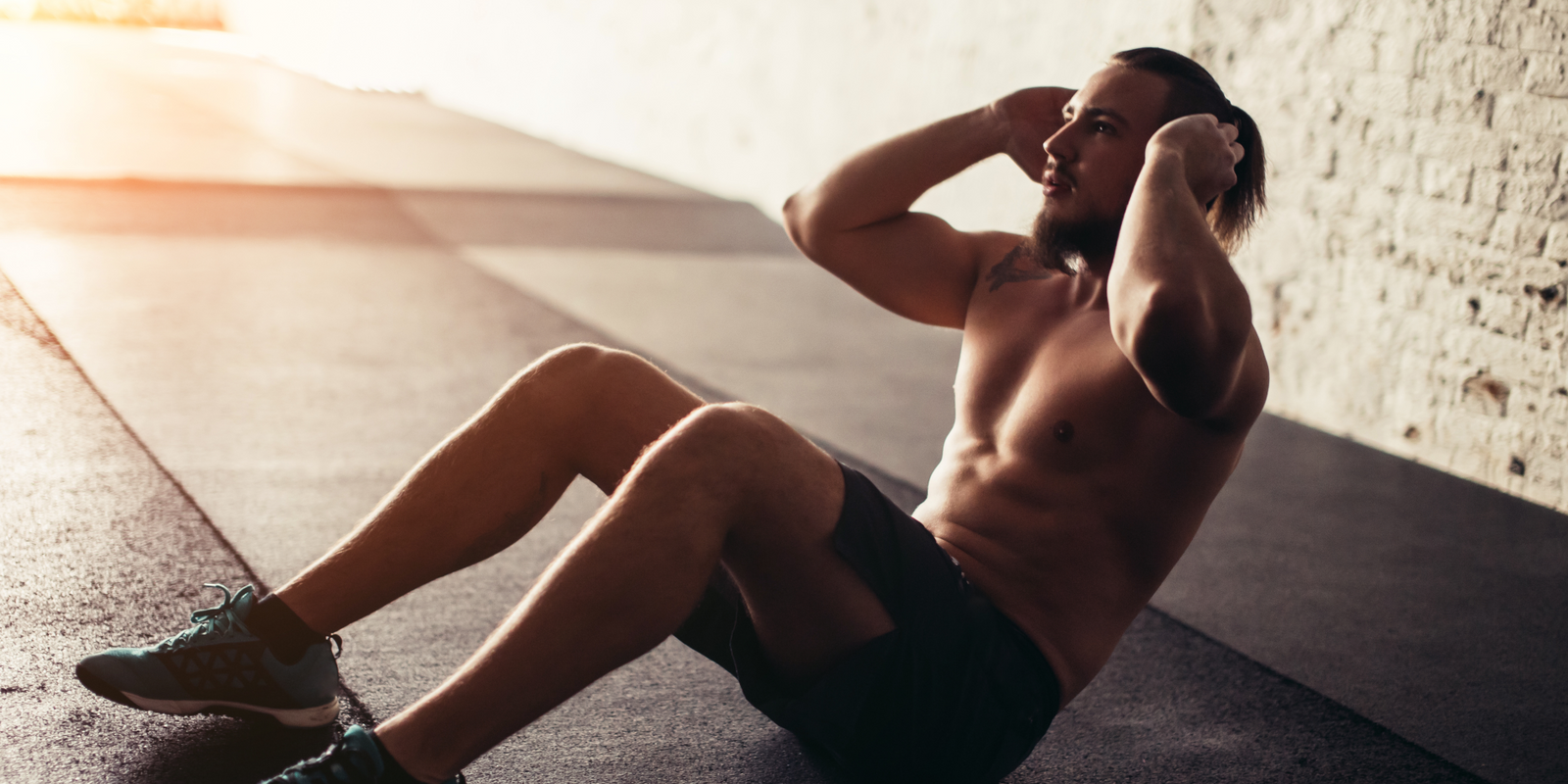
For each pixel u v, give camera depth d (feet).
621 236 19.93
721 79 25.53
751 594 4.30
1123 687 6.52
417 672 5.85
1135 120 4.65
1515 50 10.66
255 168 22.00
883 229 5.43
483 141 29.96
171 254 14.83
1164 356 3.94
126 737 5.00
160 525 7.22
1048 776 5.52
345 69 46.47
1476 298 11.19
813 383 12.50
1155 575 4.70
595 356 4.66
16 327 10.96
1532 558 9.33
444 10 39.27
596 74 30.50
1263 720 6.30
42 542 6.74
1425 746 6.19
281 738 5.11
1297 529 9.49
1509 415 10.98
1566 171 10.34
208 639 4.75
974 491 4.75
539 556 7.50
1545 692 6.98
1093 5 15.80
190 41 52.11
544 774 5.11
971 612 4.34
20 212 16.06
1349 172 12.34
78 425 8.78
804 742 5.34
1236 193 5.05
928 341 15.19
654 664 6.34
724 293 16.61
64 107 26.84
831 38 21.94
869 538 4.14
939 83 19.15
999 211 18.06
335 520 7.64
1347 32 12.25
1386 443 12.17
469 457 4.57
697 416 3.95
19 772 4.64
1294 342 13.12
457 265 16.28
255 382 10.38
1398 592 8.34
